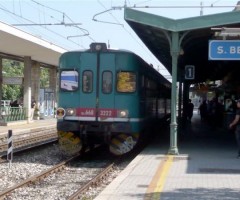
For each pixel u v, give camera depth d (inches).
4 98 2576.3
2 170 581.9
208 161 597.0
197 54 943.0
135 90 668.1
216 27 634.2
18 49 1355.8
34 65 1739.7
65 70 681.0
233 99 1089.4
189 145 797.2
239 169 529.0
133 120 664.4
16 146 869.8
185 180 457.7
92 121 666.2
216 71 1219.2
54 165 636.1
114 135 677.3
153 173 498.9
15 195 438.9
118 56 669.3
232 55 582.2
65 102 676.1
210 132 1107.3
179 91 1135.0
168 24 641.0
